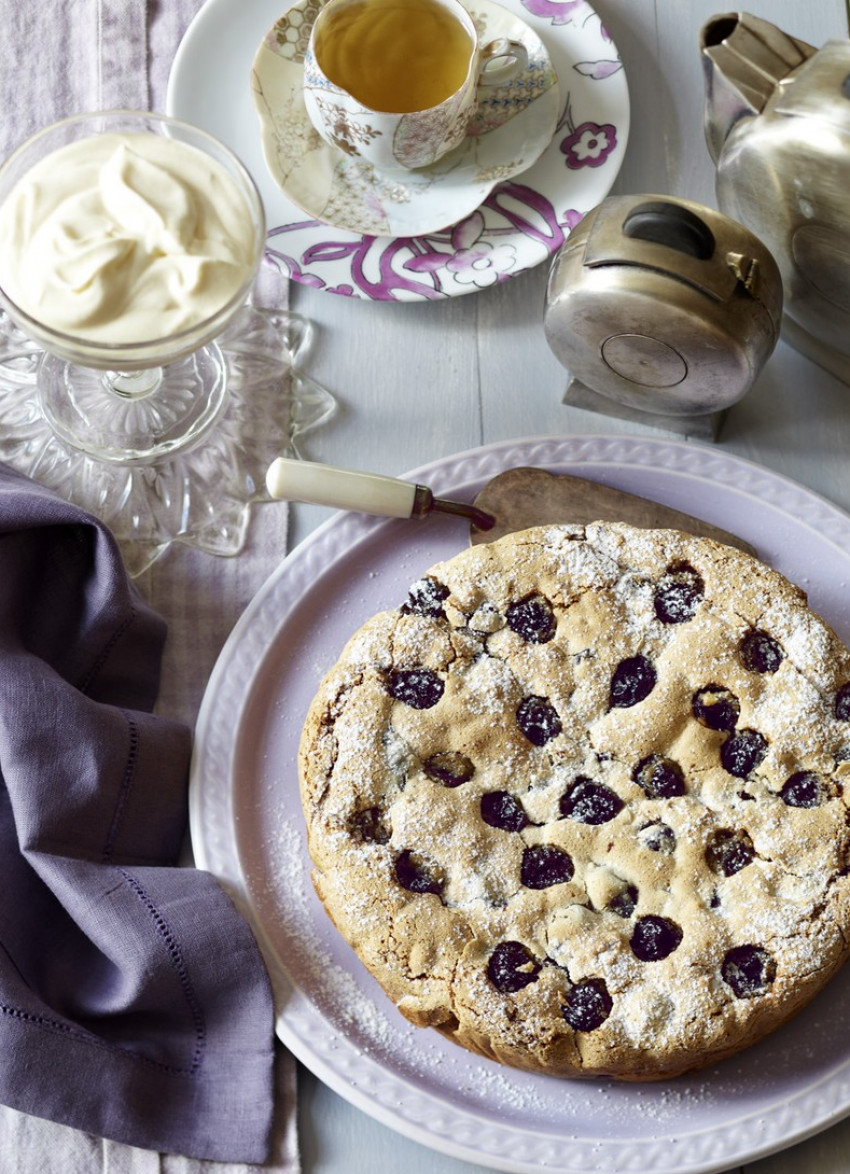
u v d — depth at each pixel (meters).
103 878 1.17
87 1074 1.16
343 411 1.27
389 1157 1.16
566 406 1.27
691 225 1.16
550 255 1.27
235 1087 1.16
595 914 1.14
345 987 1.17
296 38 1.28
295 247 1.26
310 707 1.19
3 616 1.20
